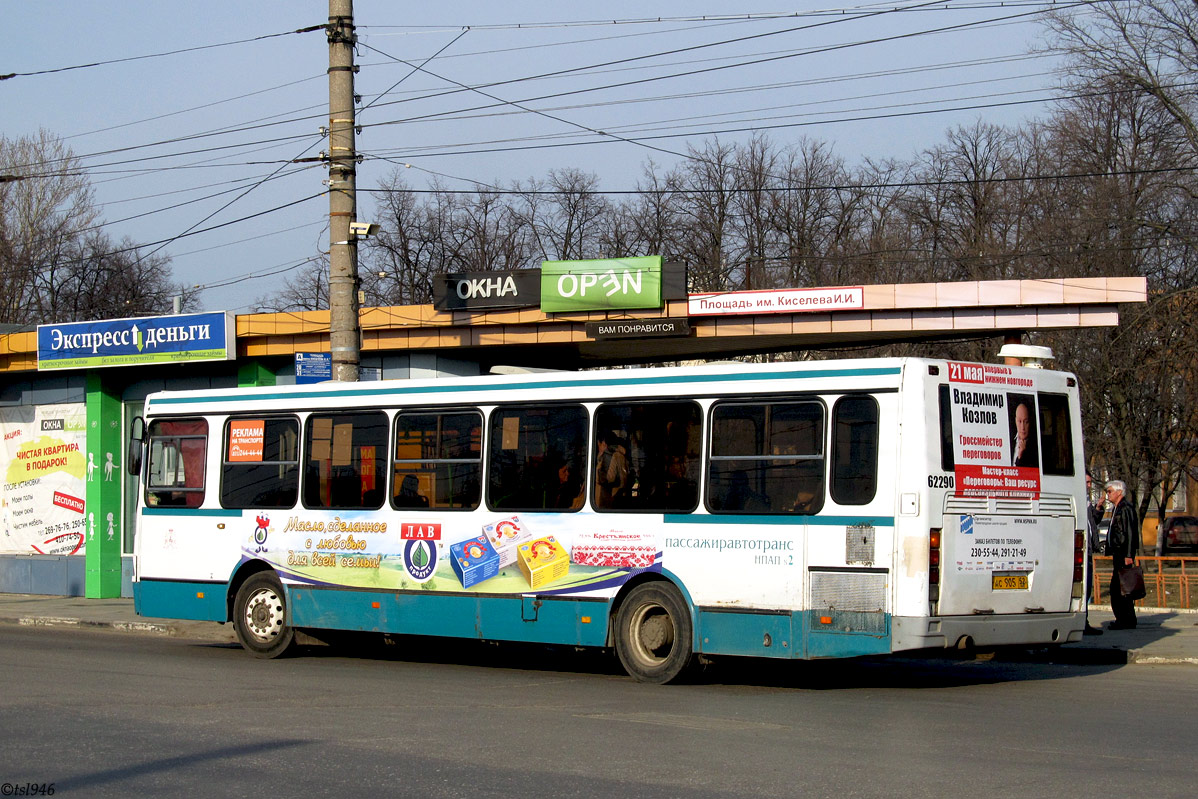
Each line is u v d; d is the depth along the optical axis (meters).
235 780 7.18
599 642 12.06
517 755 7.92
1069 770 7.43
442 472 13.28
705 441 11.65
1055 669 13.55
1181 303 29.97
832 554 10.84
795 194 47.94
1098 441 33.50
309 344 21.67
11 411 25.50
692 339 21.02
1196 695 11.12
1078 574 11.66
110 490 24.11
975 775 7.28
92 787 7.03
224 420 15.09
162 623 19.52
